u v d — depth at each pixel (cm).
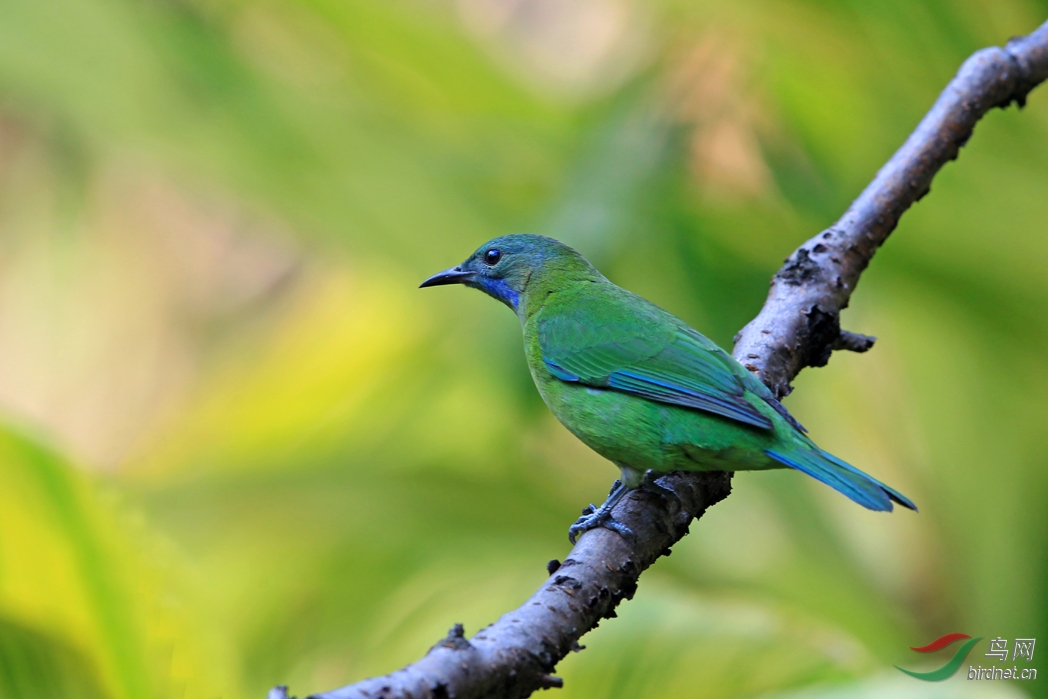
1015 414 1133
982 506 1158
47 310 1767
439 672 459
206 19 1277
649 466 741
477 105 1262
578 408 774
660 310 819
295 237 1516
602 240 1063
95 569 646
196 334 1777
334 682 1012
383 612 1090
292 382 1469
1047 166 1001
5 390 1748
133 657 655
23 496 641
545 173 1212
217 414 1434
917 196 821
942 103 842
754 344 759
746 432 685
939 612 1186
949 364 1147
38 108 1446
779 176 1141
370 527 1159
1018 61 845
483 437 1275
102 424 1748
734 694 748
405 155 1242
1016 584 1130
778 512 1244
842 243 797
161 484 1278
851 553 1235
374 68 1250
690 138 1129
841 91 1098
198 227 1877
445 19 1264
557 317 826
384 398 1363
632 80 1181
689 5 1110
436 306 1282
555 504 1221
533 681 498
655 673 760
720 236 1112
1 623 639
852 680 741
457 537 1155
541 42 1516
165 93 1273
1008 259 1039
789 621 802
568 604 536
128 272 1783
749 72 1136
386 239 1267
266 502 1215
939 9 984
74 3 1259
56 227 1736
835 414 1312
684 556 1192
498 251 955
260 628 1096
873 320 1236
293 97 1258
